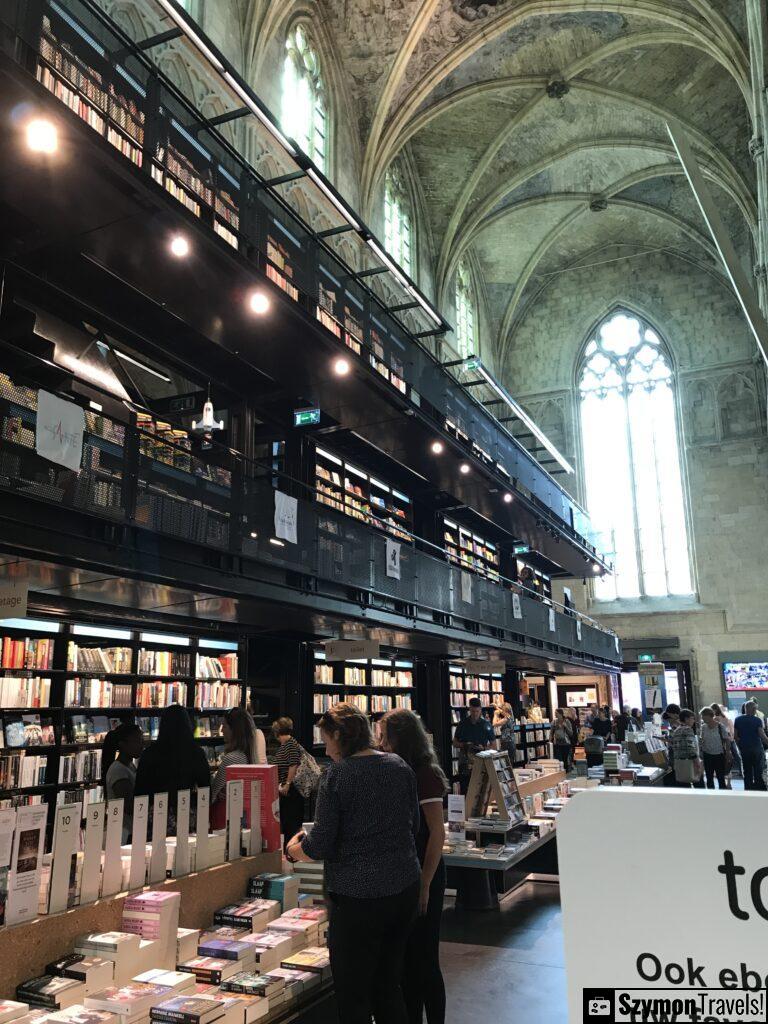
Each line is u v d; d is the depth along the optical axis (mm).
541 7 19156
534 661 19047
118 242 7957
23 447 5957
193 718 9508
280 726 7891
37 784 7430
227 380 11227
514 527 19938
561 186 27734
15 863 3344
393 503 15914
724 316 29594
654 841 1226
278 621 10188
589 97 23422
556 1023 4180
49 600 7891
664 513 29406
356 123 20469
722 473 28453
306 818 9148
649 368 30688
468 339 29016
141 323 9797
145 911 3787
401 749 3871
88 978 3322
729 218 27359
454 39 19875
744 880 1172
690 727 12695
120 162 6938
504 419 23188
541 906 6664
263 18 15734
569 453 30750
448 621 12859
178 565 7348
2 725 7250
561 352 31812
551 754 21562
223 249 8344
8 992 3227
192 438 9656
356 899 3059
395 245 23391
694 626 27734
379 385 11500
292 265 10211
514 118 23422
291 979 3910
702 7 18641
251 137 15078
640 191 27875
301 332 9883
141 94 7711
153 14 12820
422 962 3738
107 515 6582
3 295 7914
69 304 8898
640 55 21781
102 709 8336
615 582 29516
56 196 7242
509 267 30969
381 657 14547
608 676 27781
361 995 3002
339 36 19219
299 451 12414
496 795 6609
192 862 4387
